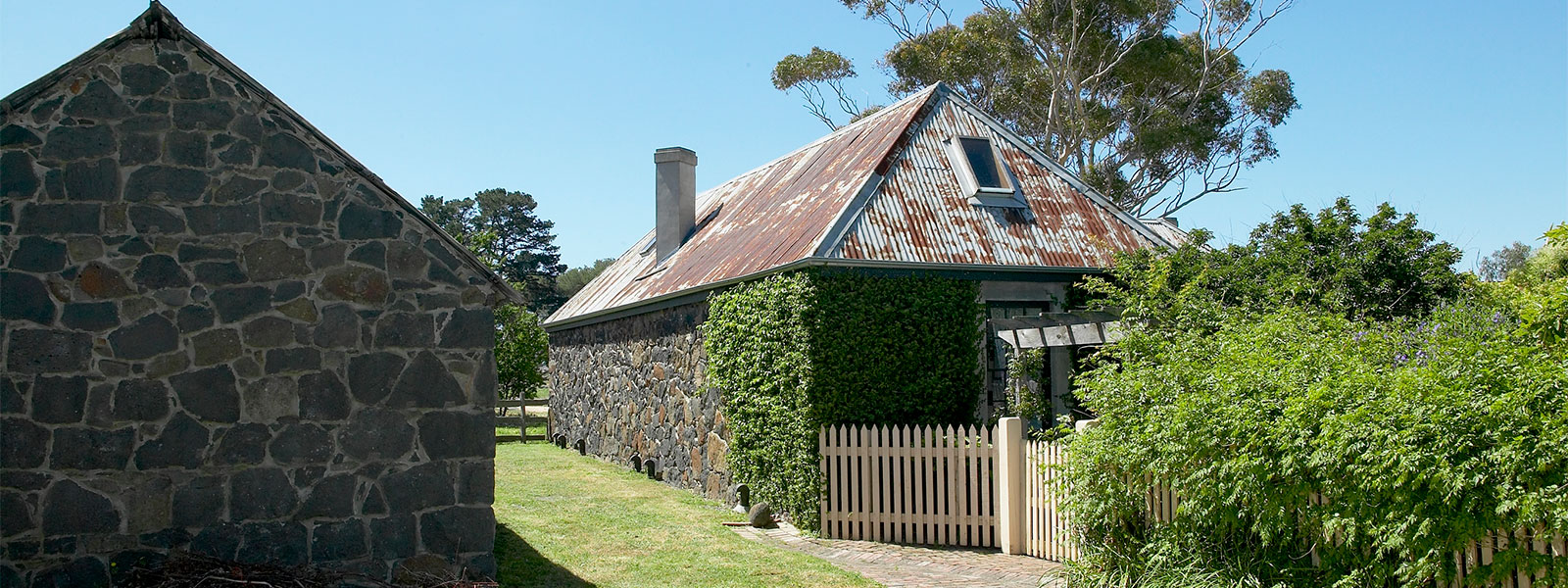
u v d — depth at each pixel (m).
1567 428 5.41
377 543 8.66
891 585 9.45
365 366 8.73
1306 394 6.81
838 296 11.95
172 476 8.24
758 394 13.10
